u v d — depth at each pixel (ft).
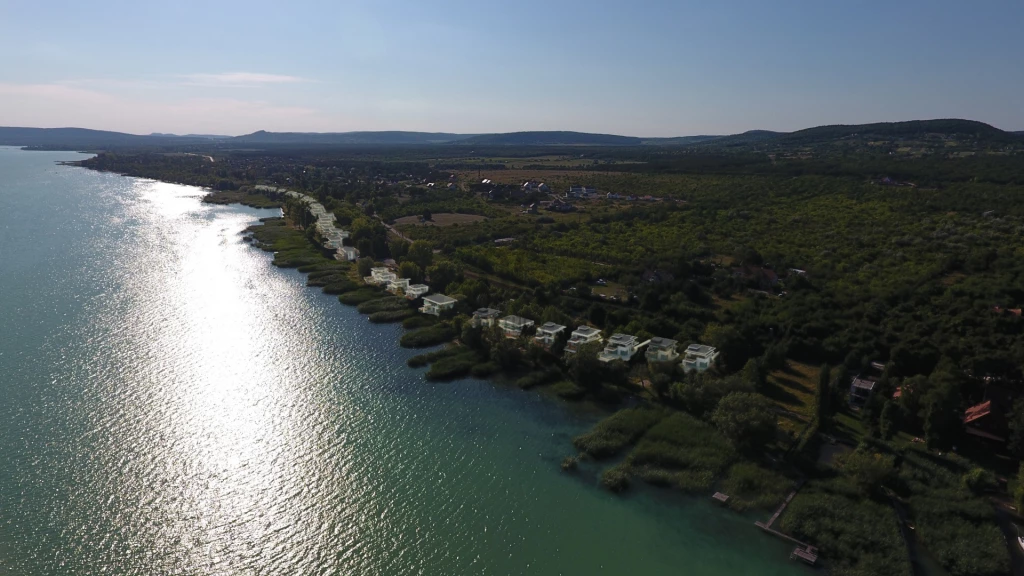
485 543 221.05
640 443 282.56
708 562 211.61
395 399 329.31
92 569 203.41
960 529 216.95
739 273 523.70
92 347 375.86
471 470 265.34
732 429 269.03
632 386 341.62
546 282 501.56
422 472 263.08
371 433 293.64
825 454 269.85
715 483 254.68
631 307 453.17
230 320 439.63
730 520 233.14
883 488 243.60
